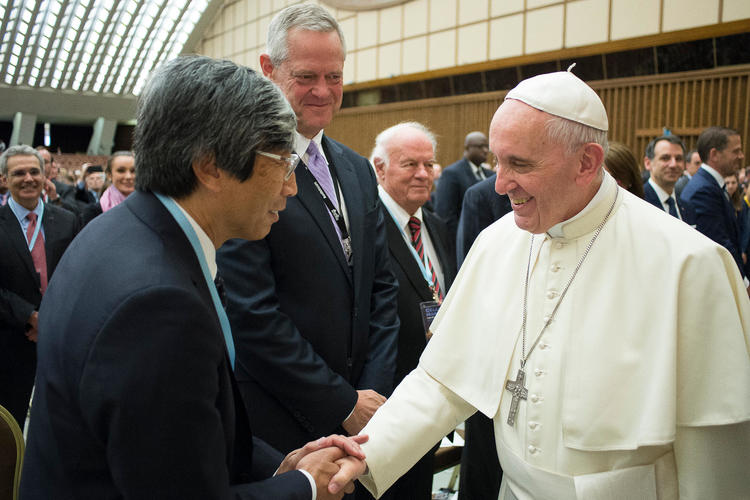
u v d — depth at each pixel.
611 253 1.35
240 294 1.76
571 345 1.32
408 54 12.84
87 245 1.02
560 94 1.26
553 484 1.31
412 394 1.58
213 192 1.07
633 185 2.51
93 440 0.92
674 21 8.34
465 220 3.20
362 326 1.97
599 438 1.24
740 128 7.74
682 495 1.25
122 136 29.42
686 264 1.25
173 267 0.98
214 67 1.05
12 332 3.35
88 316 0.91
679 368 1.24
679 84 8.39
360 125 14.31
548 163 1.27
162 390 0.88
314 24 1.87
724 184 4.19
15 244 3.44
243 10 18.50
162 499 0.90
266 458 1.47
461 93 11.77
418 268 2.54
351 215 2.01
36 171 3.56
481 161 5.97
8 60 22.48
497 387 1.44
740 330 1.22
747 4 7.56
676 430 1.26
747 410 1.16
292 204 1.85
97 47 22.05
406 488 2.27
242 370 1.85
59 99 25.41
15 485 1.65
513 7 10.58
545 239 1.46
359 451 1.42
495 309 1.50
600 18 9.27
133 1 19.78
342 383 1.79
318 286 1.85
